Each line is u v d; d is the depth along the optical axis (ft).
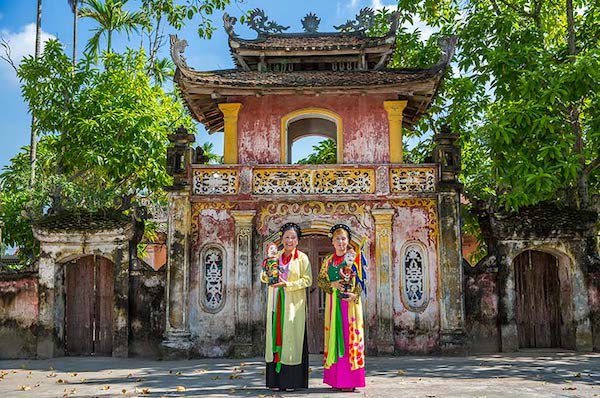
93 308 52.16
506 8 59.62
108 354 51.39
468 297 49.21
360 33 57.57
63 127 57.77
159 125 62.54
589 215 49.52
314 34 57.82
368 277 48.26
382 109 51.96
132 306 49.90
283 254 27.30
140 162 58.59
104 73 62.39
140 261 50.52
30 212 52.13
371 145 51.49
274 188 49.34
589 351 48.21
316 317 50.11
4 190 64.18
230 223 49.39
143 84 66.03
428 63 61.77
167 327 47.47
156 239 79.36
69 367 43.19
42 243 50.93
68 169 63.52
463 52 57.31
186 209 48.80
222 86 49.29
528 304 51.47
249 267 48.26
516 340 48.52
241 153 51.52
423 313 48.11
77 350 51.78
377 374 35.06
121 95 60.75
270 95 51.96
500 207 50.14
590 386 29.30
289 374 26.76
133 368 41.73
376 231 48.67
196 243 49.16
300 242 50.72
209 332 48.14
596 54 45.78
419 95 52.24
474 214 53.67
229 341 48.01
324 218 49.11
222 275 48.98
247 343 47.44
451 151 49.37
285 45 54.60
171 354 46.85
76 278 52.54
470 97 61.31
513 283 49.19
